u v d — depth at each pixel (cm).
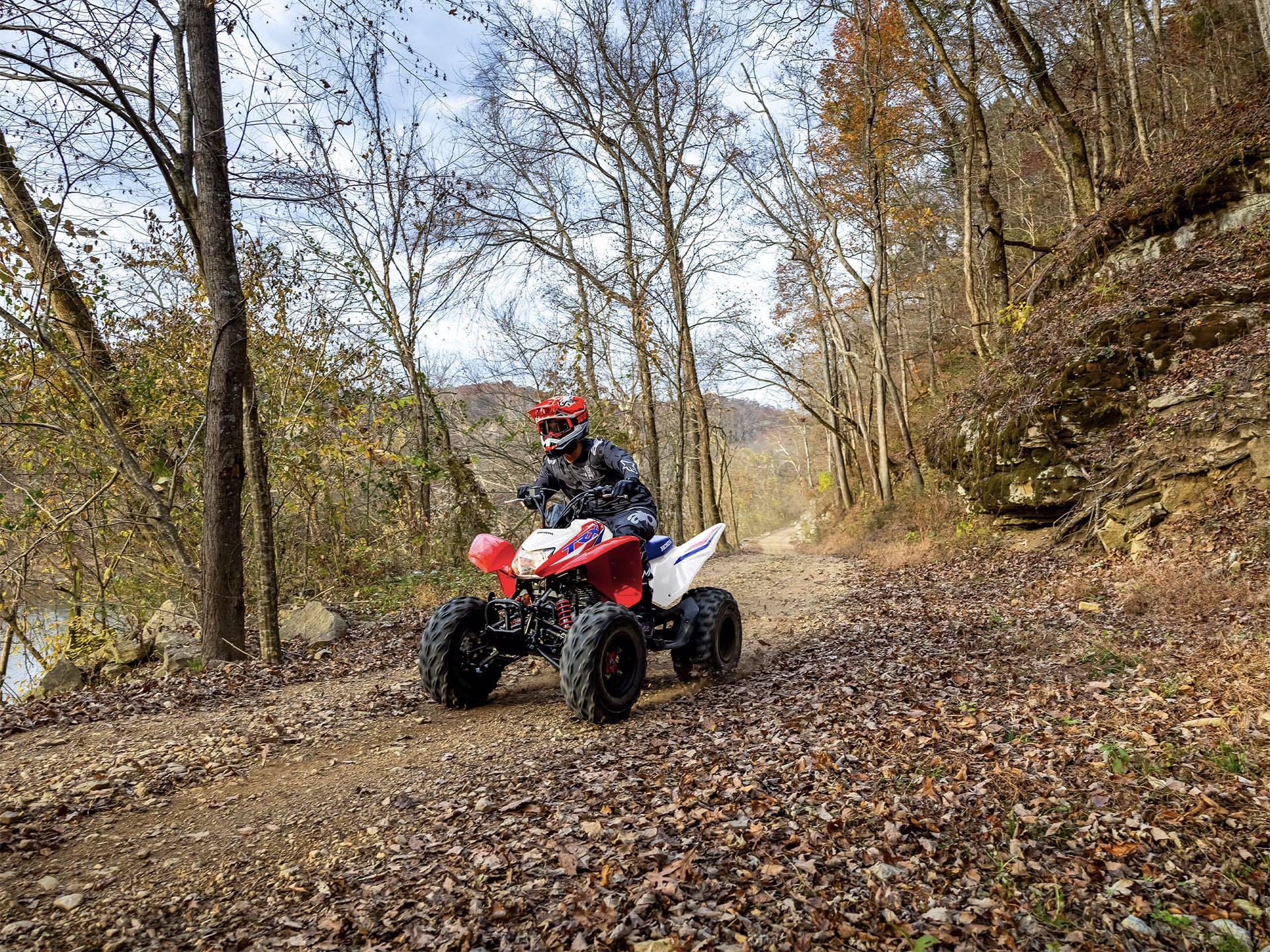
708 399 2609
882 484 2377
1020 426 1238
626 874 281
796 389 3572
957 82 1792
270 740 457
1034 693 482
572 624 482
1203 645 545
